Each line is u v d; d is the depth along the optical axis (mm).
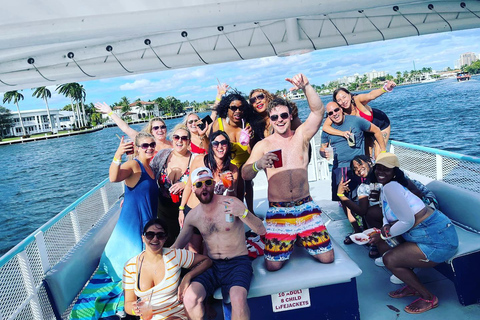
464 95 105000
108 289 3518
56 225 3699
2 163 89688
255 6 1406
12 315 2812
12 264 2877
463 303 3094
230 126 4172
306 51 3812
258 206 5266
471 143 39219
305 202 3172
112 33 1336
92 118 163375
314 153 7051
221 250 2984
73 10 1271
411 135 48562
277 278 2980
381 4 1566
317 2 1462
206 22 1426
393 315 3137
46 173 69688
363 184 4074
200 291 2828
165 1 1327
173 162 4168
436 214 3002
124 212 3699
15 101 142500
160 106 170875
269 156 2977
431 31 3795
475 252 3051
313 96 2896
